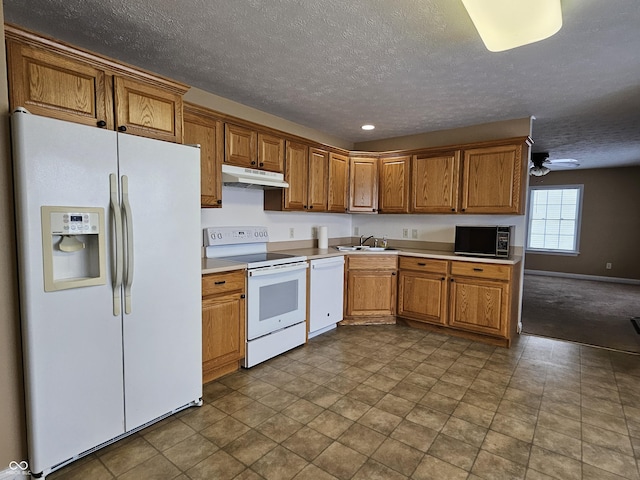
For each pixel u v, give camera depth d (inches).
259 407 91.1
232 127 116.4
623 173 278.2
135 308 76.2
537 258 317.1
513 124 149.2
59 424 66.4
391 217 185.2
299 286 130.6
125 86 78.0
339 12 72.9
